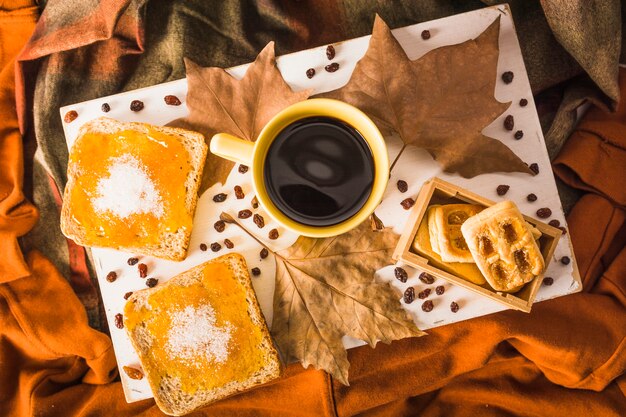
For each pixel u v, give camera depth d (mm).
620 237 699
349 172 546
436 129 579
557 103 704
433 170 595
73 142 594
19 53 706
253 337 586
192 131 585
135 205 581
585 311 674
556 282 601
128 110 597
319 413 694
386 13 692
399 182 590
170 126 591
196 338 580
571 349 671
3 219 699
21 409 719
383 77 575
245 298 584
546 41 673
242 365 586
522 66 600
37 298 701
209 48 698
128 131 581
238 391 602
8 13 695
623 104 672
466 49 573
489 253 541
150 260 599
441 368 692
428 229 564
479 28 598
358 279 588
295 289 591
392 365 687
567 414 699
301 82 596
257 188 522
